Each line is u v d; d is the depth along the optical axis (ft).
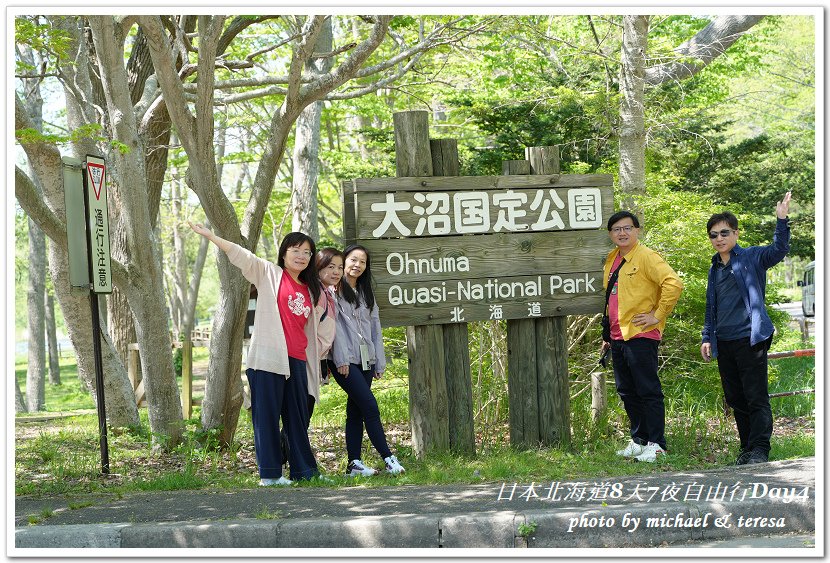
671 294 22.59
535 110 47.39
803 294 77.00
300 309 21.66
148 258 27.32
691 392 30.86
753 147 58.65
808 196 63.26
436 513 16.42
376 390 38.42
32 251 67.77
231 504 18.13
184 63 35.99
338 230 77.61
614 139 47.06
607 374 31.40
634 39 35.78
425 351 24.07
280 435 21.65
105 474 23.38
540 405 25.23
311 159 49.57
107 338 32.24
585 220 25.41
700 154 56.24
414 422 24.23
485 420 28.02
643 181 35.83
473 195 24.45
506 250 24.72
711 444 25.36
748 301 21.99
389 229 23.72
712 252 32.19
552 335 25.31
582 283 25.36
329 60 45.52
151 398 27.73
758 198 59.57
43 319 68.13
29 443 28.78
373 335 23.25
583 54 41.01
